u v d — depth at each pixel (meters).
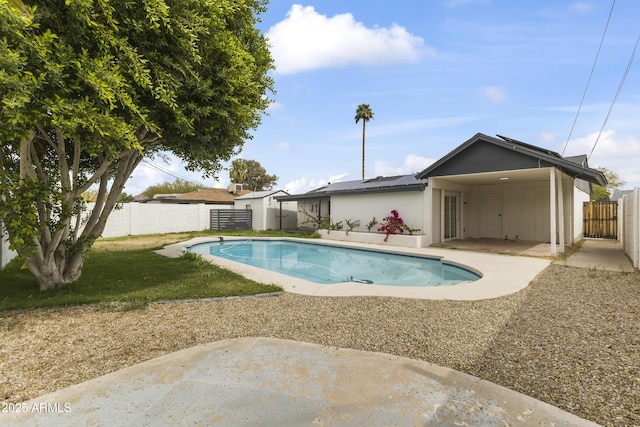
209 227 22.00
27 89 3.29
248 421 2.12
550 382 2.60
